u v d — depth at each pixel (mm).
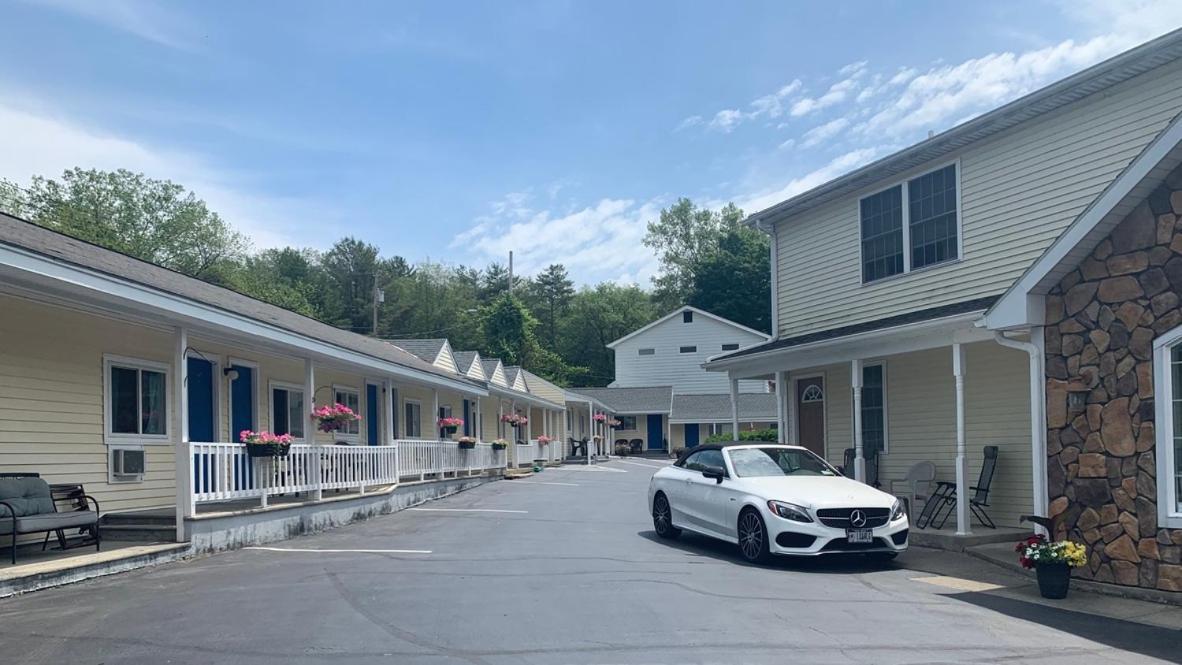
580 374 73500
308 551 11484
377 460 17062
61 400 11141
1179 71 10828
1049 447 9398
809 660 6027
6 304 10273
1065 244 9039
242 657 5949
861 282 15859
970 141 13508
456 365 29266
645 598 8188
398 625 6953
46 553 9789
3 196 48312
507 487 24547
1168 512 8203
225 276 54406
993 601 8398
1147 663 6133
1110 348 8836
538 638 6559
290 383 17312
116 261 11977
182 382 10977
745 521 10930
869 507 10367
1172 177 8344
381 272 73688
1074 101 12000
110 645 6266
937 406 14453
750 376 18750
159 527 11078
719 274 62438
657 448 55656
